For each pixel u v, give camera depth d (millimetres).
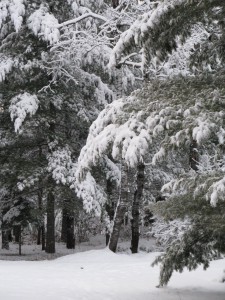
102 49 16141
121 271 11070
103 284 9172
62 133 18172
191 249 6836
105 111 5996
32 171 16641
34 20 15461
